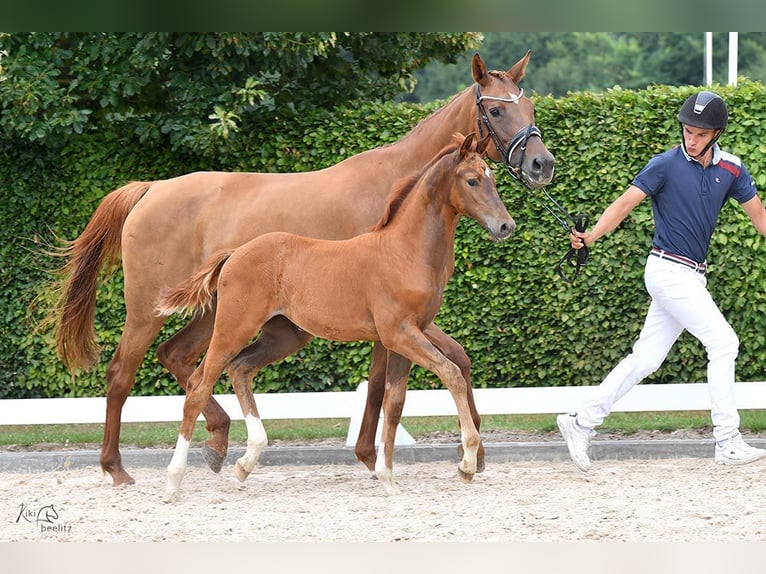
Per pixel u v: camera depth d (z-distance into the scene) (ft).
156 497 28.94
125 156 41.63
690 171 29.19
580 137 39.73
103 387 41.93
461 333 40.57
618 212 29.71
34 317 41.68
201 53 42.98
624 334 40.47
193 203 31.78
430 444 36.27
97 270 33.53
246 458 29.32
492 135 30.55
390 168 30.63
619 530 23.40
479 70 30.71
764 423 38.14
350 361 41.04
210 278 28.30
